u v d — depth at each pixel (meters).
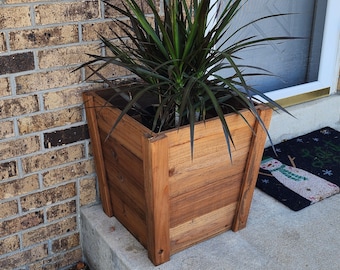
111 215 1.96
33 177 1.85
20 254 1.93
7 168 1.78
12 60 1.66
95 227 1.90
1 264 1.90
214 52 1.54
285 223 1.95
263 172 2.32
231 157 1.54
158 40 1.53
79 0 1.73
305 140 2.69
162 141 1.44
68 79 1.80
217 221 1.81
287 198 2.10
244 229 1.90
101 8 1.79
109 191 1.91
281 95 2.69
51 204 1.93
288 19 2.66
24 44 1.67
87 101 1.81
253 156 1.73
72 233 2.04
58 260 2.05
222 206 1.78
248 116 1.64
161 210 1.57
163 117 1.49
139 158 1.56
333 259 1.75
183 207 1.65
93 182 2.01
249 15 2.53
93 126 1.82
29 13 1.64
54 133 1.84
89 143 1.94
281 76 2.74
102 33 1.83
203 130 1.54
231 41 2.52
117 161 1.74
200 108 1.63
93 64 1.85
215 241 1.82
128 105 1.44
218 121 1.56
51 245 2.00
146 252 1.75
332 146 2.62
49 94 1.78
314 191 2.16
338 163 2.44
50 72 1.76
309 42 2.76
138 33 1.64
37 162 1.84
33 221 1.91
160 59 1.56
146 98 1.89
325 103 2.80
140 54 1.62
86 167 1.97
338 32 2.77
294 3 2.64
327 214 2.02
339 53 2.83
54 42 1.73
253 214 2.00
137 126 1.51
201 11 1.41
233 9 1.52
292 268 1.70
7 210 1.83
